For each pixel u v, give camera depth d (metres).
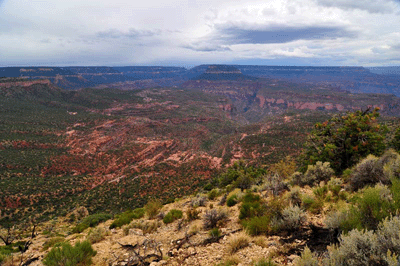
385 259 2.65
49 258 5.77
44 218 46.94
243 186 14.25
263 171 37.41
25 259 7.34
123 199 68.00
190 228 7.56
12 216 50.66
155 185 80.56
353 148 13.70
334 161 14.52
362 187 6.87
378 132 15.48
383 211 3.84
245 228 6.17
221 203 11.10
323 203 6.44
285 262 4.05
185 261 5.18
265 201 8.09
